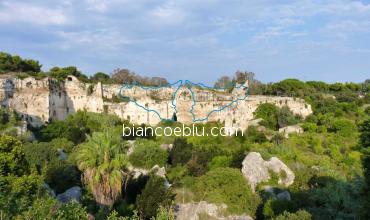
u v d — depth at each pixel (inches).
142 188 2390.5
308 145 3767.2
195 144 3703.3
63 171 2449.6
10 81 4261.8
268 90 5964.6
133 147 3208.7
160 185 2154.3
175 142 3353.8
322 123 4532.5
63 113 4758.9
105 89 5167.3
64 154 3063.5
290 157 3157.0
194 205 2253.9
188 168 2886.3
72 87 4931.1
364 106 5388.8
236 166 2903.5
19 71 5014.8
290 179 2657.5
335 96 5831.7
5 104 4119.1
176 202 2271.2
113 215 1311.5
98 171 2000.5
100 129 4015.8
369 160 1590.8
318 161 3127.5
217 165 2925.7
